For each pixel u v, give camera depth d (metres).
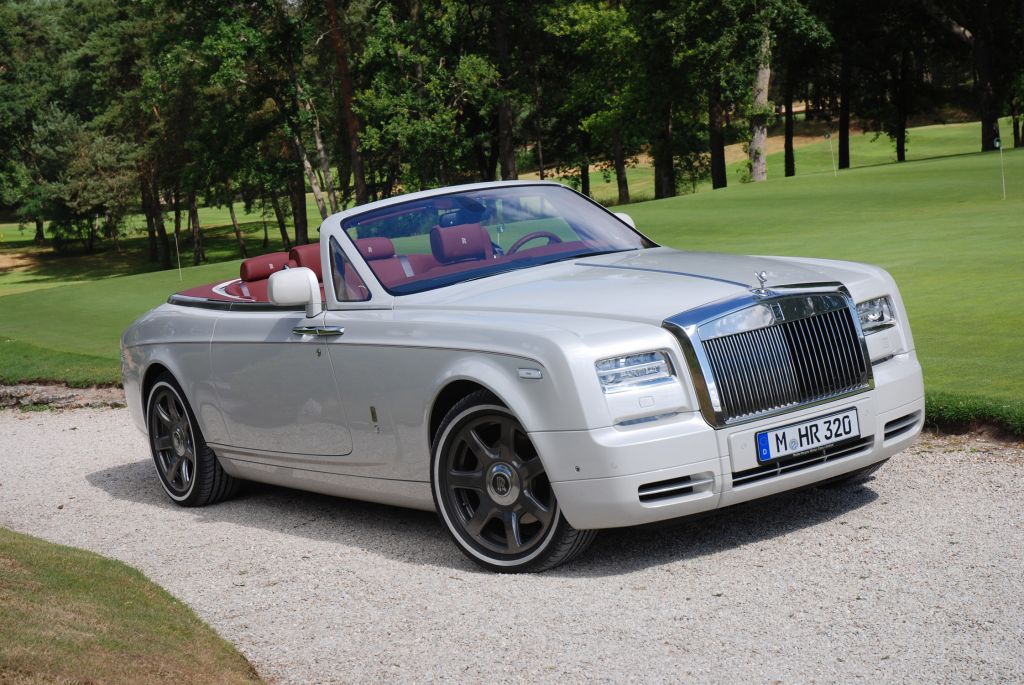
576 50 55.62
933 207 25.27
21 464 8.53
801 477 4.55
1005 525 4.54
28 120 81.19
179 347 6.52
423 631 4.01
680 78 50.78
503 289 5.09
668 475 4.25
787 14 47.44
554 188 6.15
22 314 26.36
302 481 5.94
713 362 4.34
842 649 3.42
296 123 56.25
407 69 51.28
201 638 3.86
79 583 4.21
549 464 4.36
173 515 6.50
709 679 3.29
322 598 4.54
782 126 105.38
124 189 77.38
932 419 6.27
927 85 63.16
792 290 4.61
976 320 9.84
